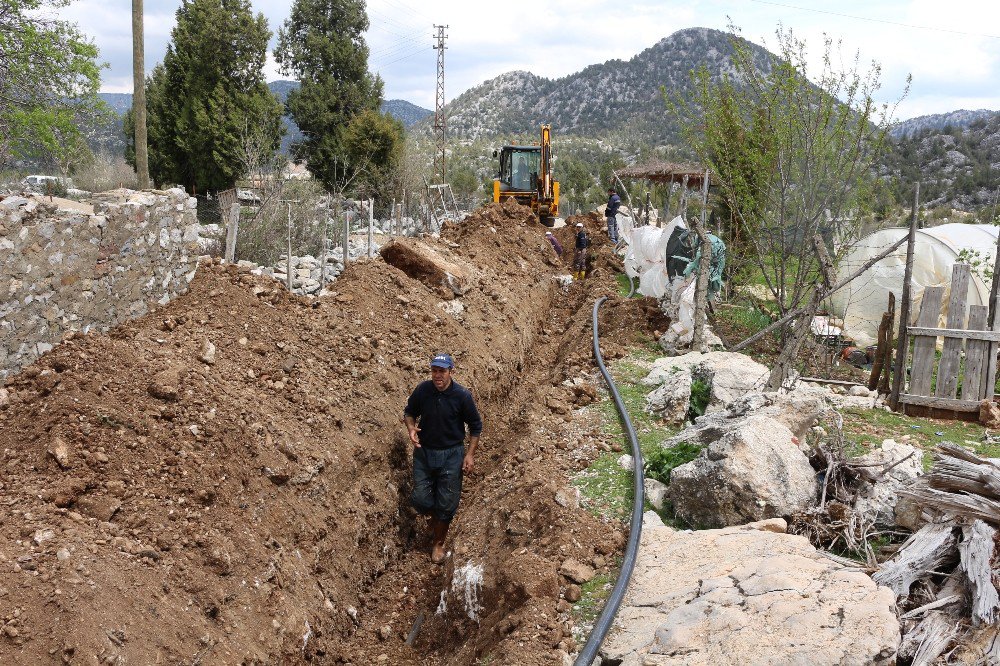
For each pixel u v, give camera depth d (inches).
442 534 264.1
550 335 536.1
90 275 285.6
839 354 502.6
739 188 406.6
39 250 257.3
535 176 1015.6
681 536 201.8
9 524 165.2
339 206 882.1
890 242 571.8
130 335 249.6
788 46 378.3
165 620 163.9
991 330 335.6
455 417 261.6
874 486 221.6
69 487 180.7
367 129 1441.9
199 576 180.7
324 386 278.8
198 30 1440.7
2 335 241.9
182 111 1433.3
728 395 307.7
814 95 383.2
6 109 769.6
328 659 205.9
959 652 140.8
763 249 432.5
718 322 502.0
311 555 220.8
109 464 193.0
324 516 233.8
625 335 449.1
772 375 319.6
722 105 404.2
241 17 1457.9
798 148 392.2
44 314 261.3
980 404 325.7
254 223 663.1
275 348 284.4
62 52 776.9
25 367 229.5
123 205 306.2
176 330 269.3
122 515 183.6
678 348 408.5
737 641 141.0
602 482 245.6
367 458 269.6
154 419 212.2
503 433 349.1
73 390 205.5
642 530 212.5
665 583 178.5
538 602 185.2
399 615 237.0
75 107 813.9
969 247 554.3
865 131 381.7
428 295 405.7
